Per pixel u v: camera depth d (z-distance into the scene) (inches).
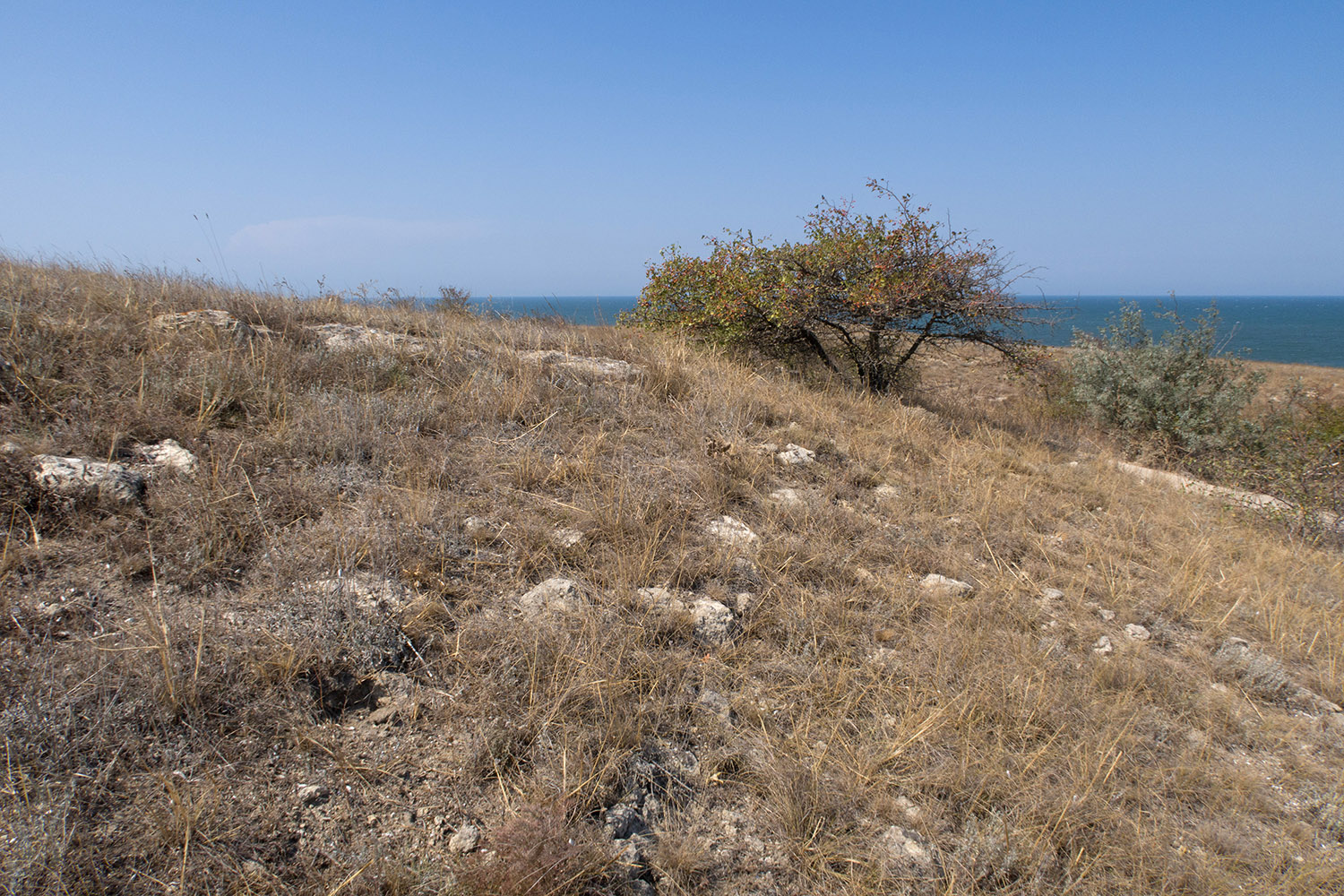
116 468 136.8
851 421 288.5
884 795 103.4
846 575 161.9
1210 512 266.5
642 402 243.0
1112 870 96.2
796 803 98.2
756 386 293.6
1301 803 115.6
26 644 98.5
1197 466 386.9
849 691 124.6
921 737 114.5
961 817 101.9
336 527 136.6
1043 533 215.0
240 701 97.0
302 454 163.3
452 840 86.6
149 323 206.7
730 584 150.2
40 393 156.7
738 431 233.3
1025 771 109.0
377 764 94.0
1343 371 807.7
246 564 125.7
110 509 129.1
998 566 181.8
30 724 84.8
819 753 109.9
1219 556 214.1
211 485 140.5
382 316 293.4
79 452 142.0
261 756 91.7
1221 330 513.7
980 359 673.0
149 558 119.6
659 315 399.5
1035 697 127.3
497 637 118.5
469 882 78.7
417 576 129.3
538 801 90.9
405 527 141.3
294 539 132.0
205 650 102.3
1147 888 92.9
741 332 362.0
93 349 180.2
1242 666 152.9
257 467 153.3
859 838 96.7
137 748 87.5
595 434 211.5
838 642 136.9
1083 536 213.3
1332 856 103.4
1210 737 127.8
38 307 193.6
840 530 183.5
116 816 80.1
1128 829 102.7
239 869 77.0
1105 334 486.0
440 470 167.5
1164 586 187.8
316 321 266.5
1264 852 102.6
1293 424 401.7
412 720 102.3
